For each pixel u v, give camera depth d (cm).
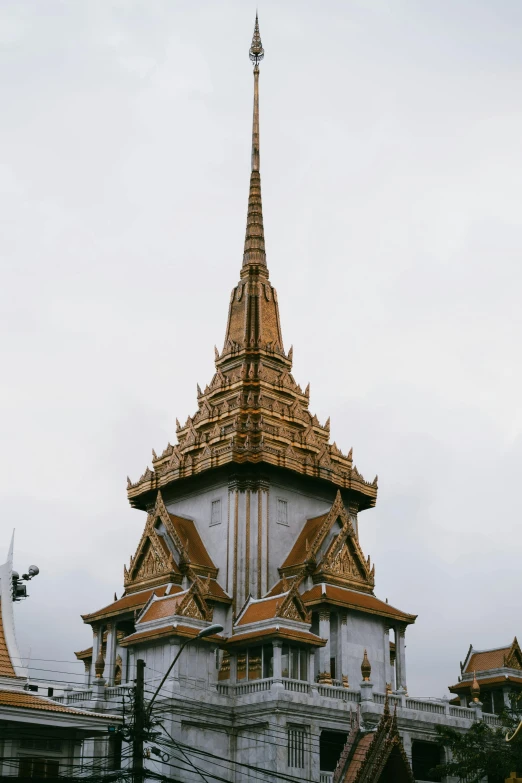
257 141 11931
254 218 11456
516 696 8388
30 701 6084
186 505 9875
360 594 9238
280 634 7875
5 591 6675
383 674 9062
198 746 7525
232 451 9375
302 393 10738
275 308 11081
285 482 9731
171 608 8044
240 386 10275
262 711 7594
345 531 9450
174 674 7619
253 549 9212
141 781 4959
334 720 7800
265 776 7394
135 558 9412
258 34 12500
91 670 9231
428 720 8288
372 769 7062
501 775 7281
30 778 5406
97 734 6119
